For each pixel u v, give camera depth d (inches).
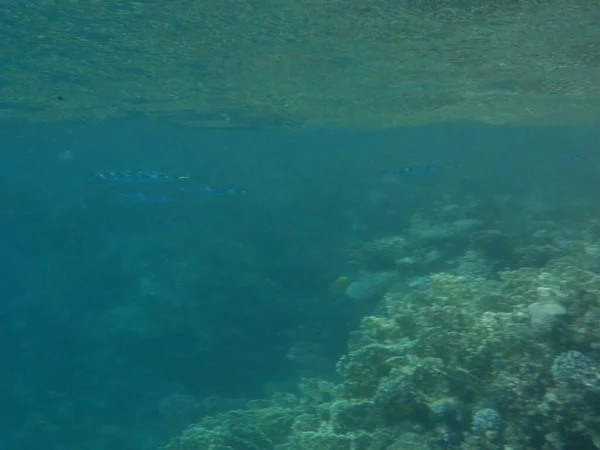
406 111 1069.8
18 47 534.3
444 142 2298.2
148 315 758.5
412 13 412.2
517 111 1112.8
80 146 1849.2
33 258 1031.6
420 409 271.3
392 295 484.4
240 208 1083.3
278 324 682.8
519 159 1824.6
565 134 1936.5
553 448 212.2
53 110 987.9
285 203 1091.3
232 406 556.1
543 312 250.2
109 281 917.8
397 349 314.8
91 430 598.9
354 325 627.8
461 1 380.2
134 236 1040.8
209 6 406.6
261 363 633.0
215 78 688.4
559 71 652.1
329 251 838.5
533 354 245.4
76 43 519.2
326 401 401.4
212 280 797.9
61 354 754.8
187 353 675.4
